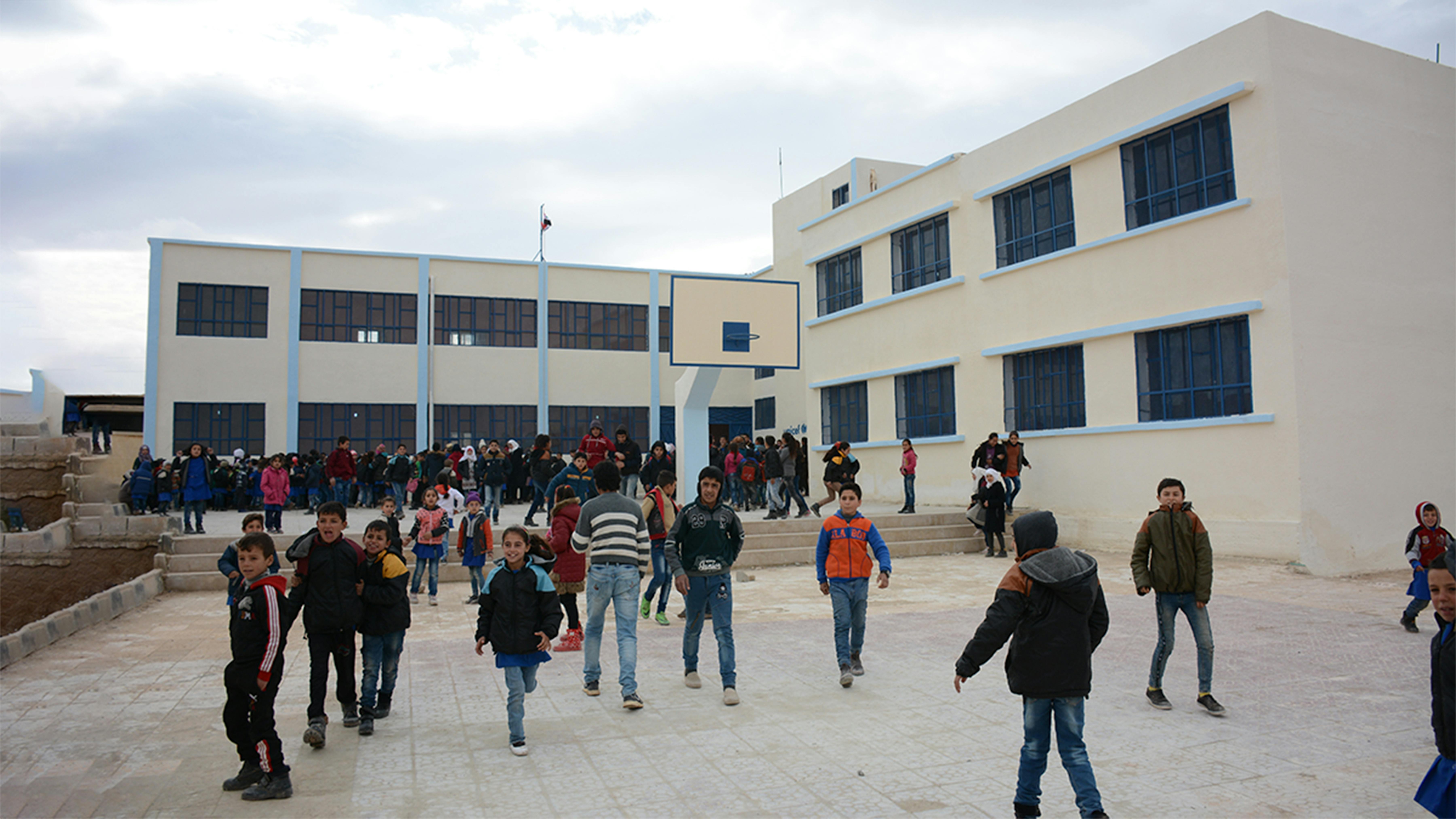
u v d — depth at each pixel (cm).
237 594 489
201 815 450
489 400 3241
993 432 1709
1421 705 634
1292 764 513
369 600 589
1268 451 1309
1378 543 1320
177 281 2912
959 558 1589
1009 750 543
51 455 1862
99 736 591
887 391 2133
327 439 3033
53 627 904
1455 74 1532
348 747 562
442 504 1223
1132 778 492
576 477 1125
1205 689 621
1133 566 642
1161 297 1480
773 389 3438
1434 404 1411
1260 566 1285
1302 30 1366
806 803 461
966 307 1898
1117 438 1548
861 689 698
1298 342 1287
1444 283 1454
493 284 3288
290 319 3008
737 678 742
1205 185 1423
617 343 3444
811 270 2447
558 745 563
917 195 2050
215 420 2916
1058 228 1702
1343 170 1367
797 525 1623
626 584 670
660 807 457
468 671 783
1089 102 1627
